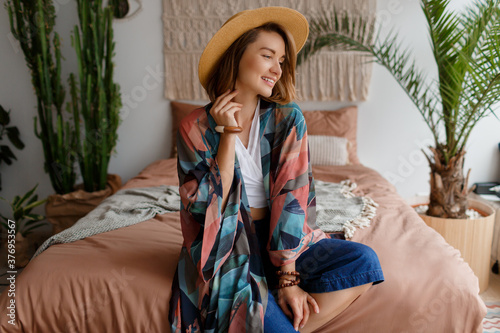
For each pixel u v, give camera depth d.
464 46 2.30
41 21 2.76
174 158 3.27
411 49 3.22
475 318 1.31
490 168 3.25
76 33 2.89
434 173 2.47
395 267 1.40
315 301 1.26
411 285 1.34
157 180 2.72
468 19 2.43
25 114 3.32
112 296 1.31
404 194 3.47
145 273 1.37
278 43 1.25
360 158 3.45
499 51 2.05
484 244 2.28
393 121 3.37
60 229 2.96
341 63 3.30
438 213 2.46
